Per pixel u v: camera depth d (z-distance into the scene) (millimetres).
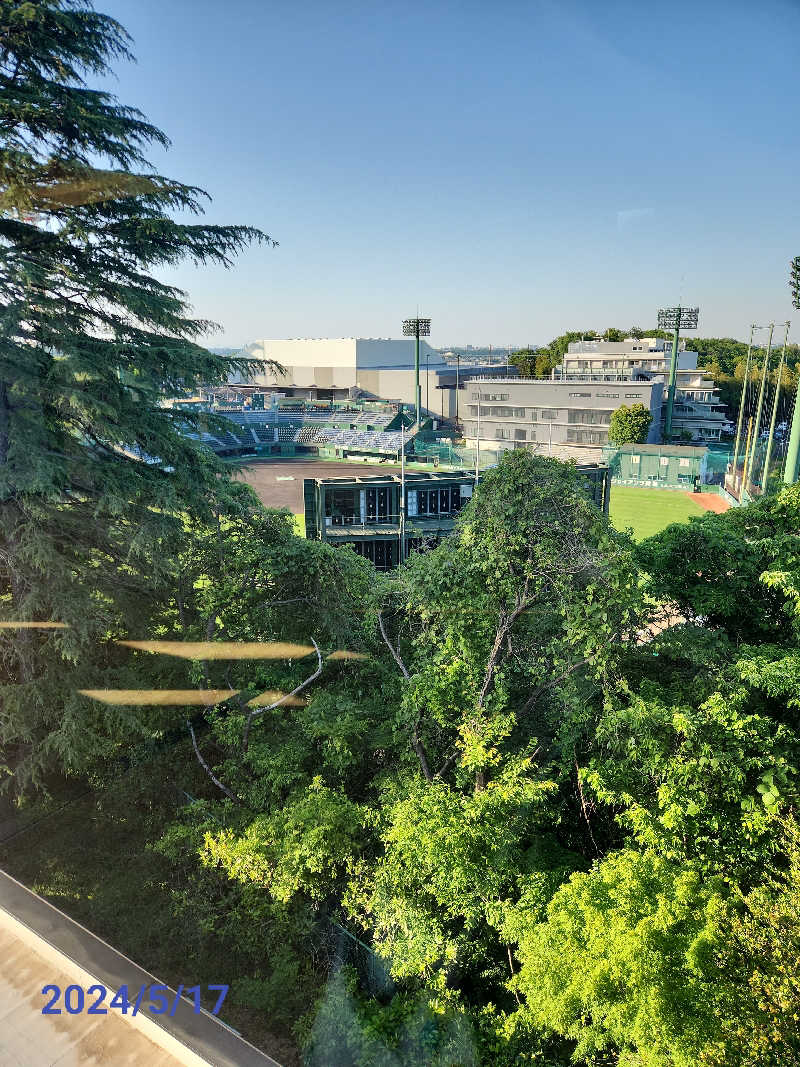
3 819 11016
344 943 9938
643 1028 6578
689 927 7457
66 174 11148
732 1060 6219
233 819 11797
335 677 15922
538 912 8961
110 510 11977
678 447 57219
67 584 11211
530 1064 8242
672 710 10680
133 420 12812
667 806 9969
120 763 12906
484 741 10492
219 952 9461
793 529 15398
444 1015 8664
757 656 11969
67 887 9852
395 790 11523
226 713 14492
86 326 12664
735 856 9633
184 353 12375
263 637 15438
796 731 11477
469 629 11422
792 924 7281
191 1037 6004
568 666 11375
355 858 10633
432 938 9078
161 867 10797
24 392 10695
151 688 13359
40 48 11125
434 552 11953
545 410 70875
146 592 13961
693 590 14305
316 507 27500
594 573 10586
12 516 11156
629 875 8281
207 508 14492
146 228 12359
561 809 11656
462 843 9375
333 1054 8172
